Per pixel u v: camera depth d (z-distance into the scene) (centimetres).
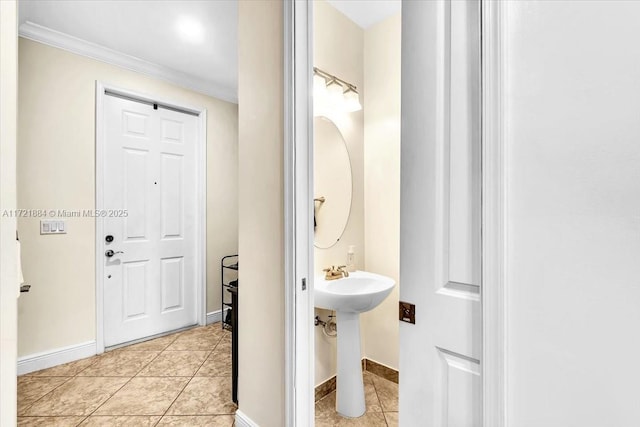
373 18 216
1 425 69
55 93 239
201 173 323
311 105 142
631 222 58
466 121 79
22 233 225
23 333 226
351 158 218
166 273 302
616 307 59
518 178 69
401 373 91
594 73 61
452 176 81
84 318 251
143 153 288
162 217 300
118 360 248
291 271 136
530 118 68
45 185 234
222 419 179
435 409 84
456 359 81
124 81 273
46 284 235
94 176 257
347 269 212
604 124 60
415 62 88
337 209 207
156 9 211
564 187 64
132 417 180
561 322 64
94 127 257
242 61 165
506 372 70
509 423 70
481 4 73
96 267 257
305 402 139
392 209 212
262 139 153
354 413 180
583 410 62
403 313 90
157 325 296
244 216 165
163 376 225
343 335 183
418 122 87
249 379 162
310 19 141
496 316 70
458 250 80
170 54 268
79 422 176
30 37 228
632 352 58
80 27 230
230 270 348
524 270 68
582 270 62
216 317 336
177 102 305
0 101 69
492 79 71
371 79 224
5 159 70
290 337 136
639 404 58
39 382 215
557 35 65
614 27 59
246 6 162
